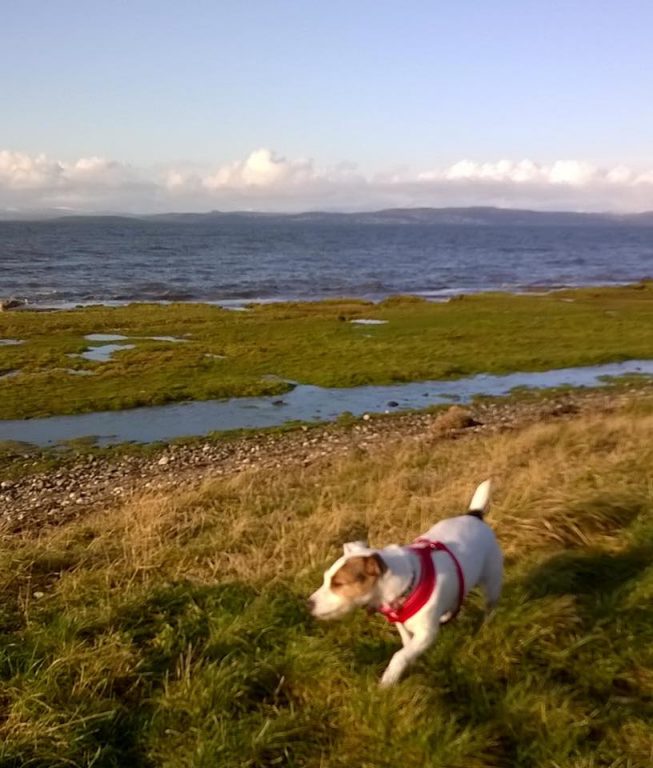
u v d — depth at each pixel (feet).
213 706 4.77
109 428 17.43
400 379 22.81
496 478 9.30
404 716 4.53
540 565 6.44
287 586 6.28
